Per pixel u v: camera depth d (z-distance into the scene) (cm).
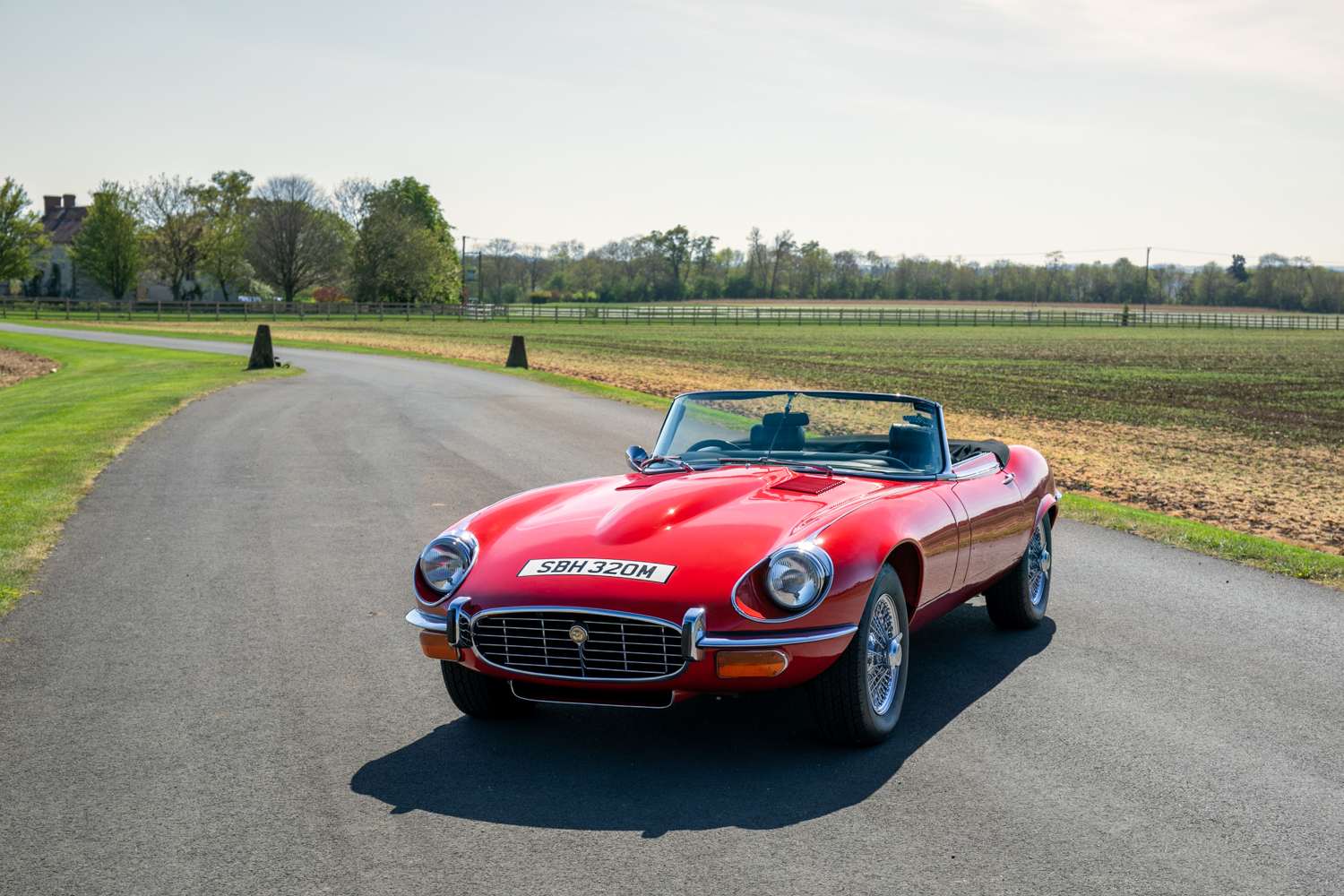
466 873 317
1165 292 19150
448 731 444
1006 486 564
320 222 9175
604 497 473
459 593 417
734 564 390
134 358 3488
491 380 2511
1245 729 444
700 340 5625
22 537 831
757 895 302
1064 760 409
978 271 19038
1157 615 640
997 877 313
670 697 393
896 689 441
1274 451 1702
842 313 10688
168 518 920
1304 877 315
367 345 4403
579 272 17450
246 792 380
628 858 325
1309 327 10556
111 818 358
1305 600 675
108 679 510
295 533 860
